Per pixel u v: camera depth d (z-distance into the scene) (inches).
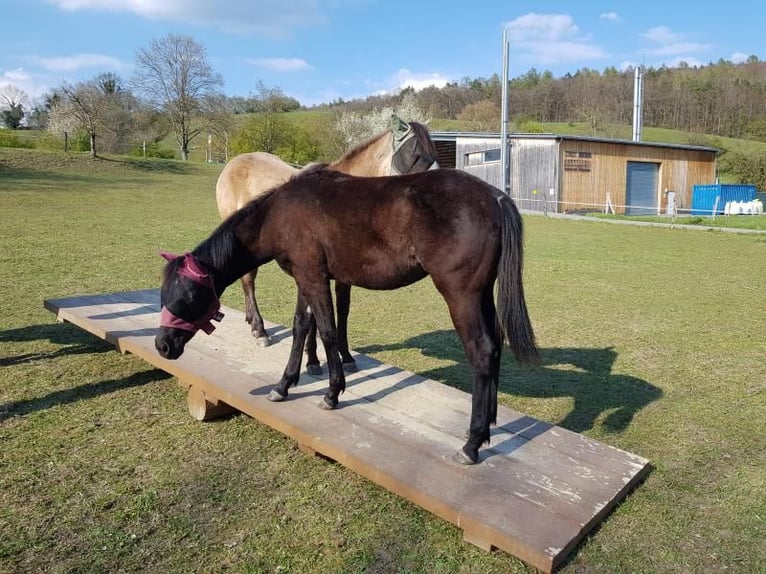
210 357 153.0
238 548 91.7
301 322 125.9
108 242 407.2
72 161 992.2
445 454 105.7
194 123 1596.9
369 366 153.6
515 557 90.4
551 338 217.8
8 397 150.7
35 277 297.4
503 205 99.4
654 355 197.0
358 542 94.0
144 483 110.4
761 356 195.8
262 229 120.4
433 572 87.0
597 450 112.3
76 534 94.5
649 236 562.9
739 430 138.8
